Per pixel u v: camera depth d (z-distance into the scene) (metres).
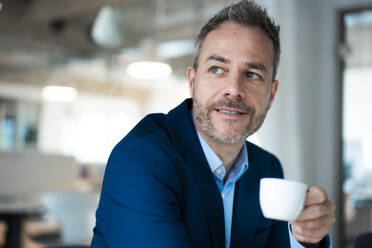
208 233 0.96
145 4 5.75
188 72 1.14
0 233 3.02
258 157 1.20
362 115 3.23
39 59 7.65
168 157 0.92
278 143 2.79
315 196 0.72
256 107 0.98
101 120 12.62
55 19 6.47
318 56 3.29
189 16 5.79
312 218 0.71
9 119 9.95
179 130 1.02
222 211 0.99
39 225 3.19
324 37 3.31
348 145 3.28
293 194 0.63
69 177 3.75
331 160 3.23
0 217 3.02
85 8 5.59
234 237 1.05
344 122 3.30
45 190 3.59
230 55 0.96
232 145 1.02
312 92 3.14
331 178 3.22
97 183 6.68
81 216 2.98
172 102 11.53
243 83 0.96
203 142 1.04
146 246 0.80
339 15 3.32
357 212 3.20
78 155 12.54
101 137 12.57
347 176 3.27
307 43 3.12
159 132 0.98
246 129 0.98
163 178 0.89
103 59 7.27
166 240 0.79
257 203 1.09
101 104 11.93
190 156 0.97
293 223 0.76
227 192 1.07
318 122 3.22
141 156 0.89
